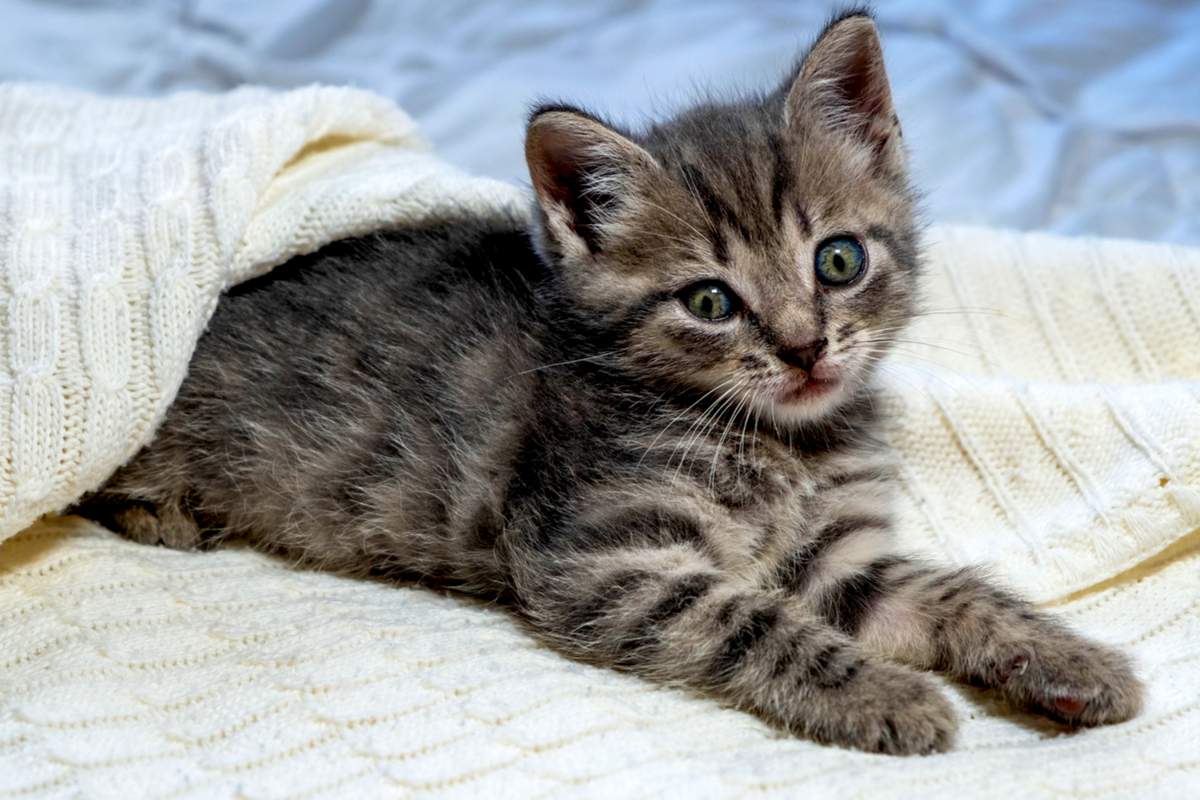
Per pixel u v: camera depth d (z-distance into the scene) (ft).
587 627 1.52
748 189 1.58
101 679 1.46
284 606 1.56
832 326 1.57
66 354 1.56
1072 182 2.16
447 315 1.67
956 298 1.85
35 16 2.29
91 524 1.68
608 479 1.57
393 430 1.64
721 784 1.36
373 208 1.70
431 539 1.63
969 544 1.65
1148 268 1.82
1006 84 2.32
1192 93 2.28
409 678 1.46
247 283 1.71
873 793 1.35
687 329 1.58
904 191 1.65
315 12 2.34
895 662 1.51
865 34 1.62
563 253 1.62
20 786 1.36
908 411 1.70
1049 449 1.68
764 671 1.47
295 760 1.39
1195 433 1.62
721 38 2.37
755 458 1.59
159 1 2.34
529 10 2.43
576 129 1.59
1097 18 2.42
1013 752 1.40
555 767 1.38
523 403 1.61
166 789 1.36
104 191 1.63
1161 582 1.60
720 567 1.56
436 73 2.31
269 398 1.67
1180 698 1.45
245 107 1.75
